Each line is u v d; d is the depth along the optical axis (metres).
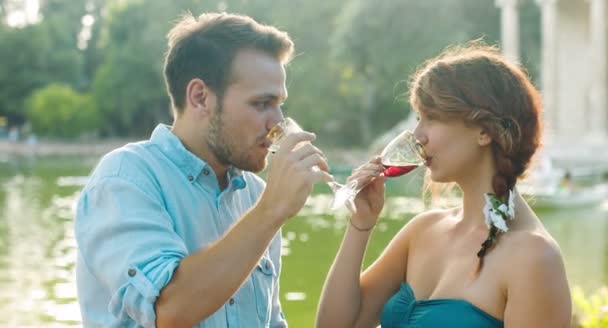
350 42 48.84
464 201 3.36
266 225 2.85
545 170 24.03
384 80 52.34
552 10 45.34
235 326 3.27
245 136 3.17
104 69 70.19
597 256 14.37
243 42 3.14
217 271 2.81
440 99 3.18
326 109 56.31
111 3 74.50
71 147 67.69
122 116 71.44
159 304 2.87
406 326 3.32
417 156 3.26
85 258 3.06
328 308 3.62
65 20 80.50
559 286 3.02
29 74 75.38
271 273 3.49
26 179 36.06
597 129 42.84
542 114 3.25
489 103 3.14
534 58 53.19
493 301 3.09
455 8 47.94
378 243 15.28
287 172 2.86
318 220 19.44
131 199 3.06
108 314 3.09
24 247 15.34
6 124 77.06
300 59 55.41
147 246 2.95
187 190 3.23
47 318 9.45
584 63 46.75
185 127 3.27
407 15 47.25
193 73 3.18
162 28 65.94
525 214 3.24
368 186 3.59
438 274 3.38
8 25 76.94
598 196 23.70
